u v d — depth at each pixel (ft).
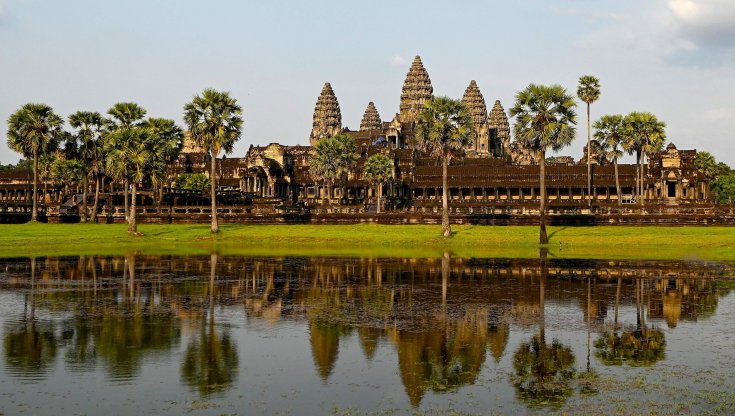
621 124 447.01
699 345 100.89
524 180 586.86
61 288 153.69
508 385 81.41
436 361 91.71
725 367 88.79
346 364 90.07
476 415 71.46
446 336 106.22
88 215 391.24
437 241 289.12
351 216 353.72
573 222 325.21
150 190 463.01
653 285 160.25
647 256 229.86
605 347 99.60
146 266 198.49
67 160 490.90
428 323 116.16
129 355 94.12
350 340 103.35
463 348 98.58
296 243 293.84
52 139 368.89
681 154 579.48
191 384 81.41
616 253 241.96
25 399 75.92
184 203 465.47
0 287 154.71
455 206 504.43
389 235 302.45
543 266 199.52
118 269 190.80
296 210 393.09
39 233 299.99
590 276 176.45
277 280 168.96
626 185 561.43
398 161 642.63
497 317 121.60
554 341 103.24
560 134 275.39
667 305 133.69
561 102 279.08
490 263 208.85
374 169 479.41
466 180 603.67
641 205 374.63
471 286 159.02
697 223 317.01
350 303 135.85
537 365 89.81
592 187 570.87
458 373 86.22
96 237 293.64
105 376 84.48
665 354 95.71
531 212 368.27
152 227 340.59
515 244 277.44
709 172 644.27
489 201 558.56
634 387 80.43
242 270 189.88
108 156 326.24
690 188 547.49
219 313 124.57
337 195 650.43
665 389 79.61
